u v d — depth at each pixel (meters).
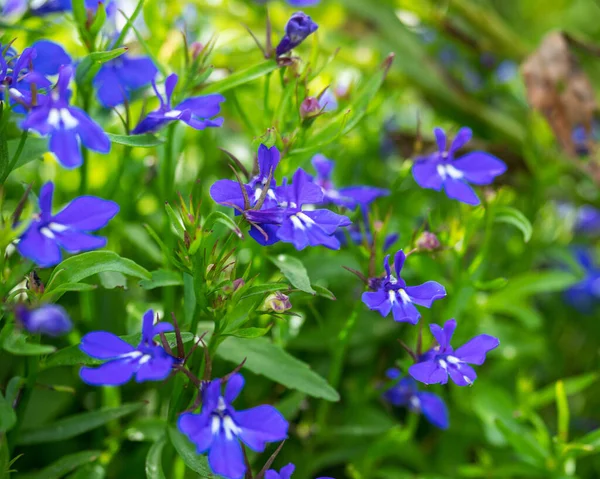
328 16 0.40
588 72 0.46
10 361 0.28
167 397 0.28
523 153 0.39
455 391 0.30
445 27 0.42
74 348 0.23
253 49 0.34
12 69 0.23
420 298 0.23
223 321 0.23
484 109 0.42
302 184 0.23
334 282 0.31
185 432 0.20
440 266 0.30
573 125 0.35
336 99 0.30
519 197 0.38
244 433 0.21
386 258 0.23
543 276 0.31
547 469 0.27
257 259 0.26
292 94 0.26
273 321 0.27
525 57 0.43
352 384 0.30
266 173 0.23
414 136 0.36
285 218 0.22
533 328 0.34
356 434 0.29
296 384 0.25
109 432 0.28
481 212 0.27
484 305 0.31
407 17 0.44
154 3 0.30
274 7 0.37
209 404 0.21
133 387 0.29
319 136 0.26
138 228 0.29
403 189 0.34
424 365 0.23
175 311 0.28
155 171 0.31
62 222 0.22
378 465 0.30
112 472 0.28
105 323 0.29
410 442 0.30
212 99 0.24
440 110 0.42
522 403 0.30
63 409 0.29
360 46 0.41
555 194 0.41
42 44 0.25
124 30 0.25
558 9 0.60
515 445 0.27
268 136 0.24
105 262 0.23
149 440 0.27
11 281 0.22
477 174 0.26
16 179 0.29
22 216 0.23
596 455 0.31
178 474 0.26
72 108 0.22
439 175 0.26
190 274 0.23
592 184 0.39
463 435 0.31
